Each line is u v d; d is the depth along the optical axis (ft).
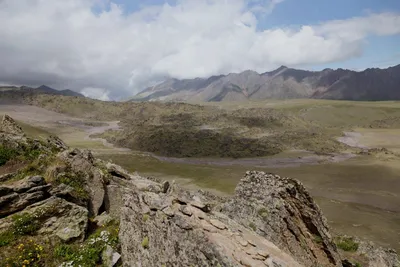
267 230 48.96
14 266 39.70
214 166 262.67
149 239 38.83
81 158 64.69
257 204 52.85
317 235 49.65
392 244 109.19
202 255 30.66
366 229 124.26
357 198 169.07
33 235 45.11
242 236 33.78
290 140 359.25
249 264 28.63
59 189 54.08
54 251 43.93
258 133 387.75
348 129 453.99
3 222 44.96
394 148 323.57
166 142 347.15
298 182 52.70
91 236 48.80
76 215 50.44
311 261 48.32
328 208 151.94
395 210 150.10
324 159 280.92
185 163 277.23
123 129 451.12
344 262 54.65
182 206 37.17
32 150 68.28
